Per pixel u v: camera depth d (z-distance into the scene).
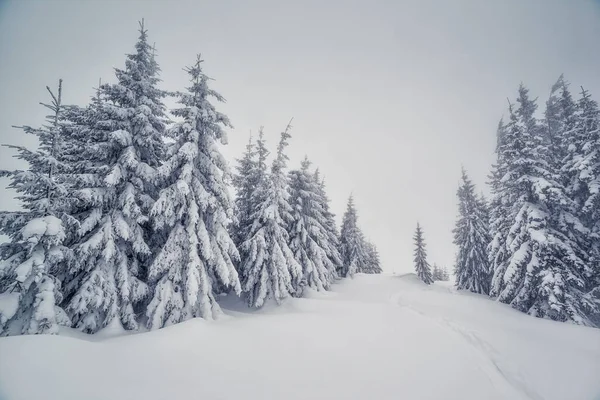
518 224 17.66
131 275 12.53
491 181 28.38
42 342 7.58
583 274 16.41
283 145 20.78
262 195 21.97
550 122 23.84
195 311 12.99
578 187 17.73
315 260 24.45
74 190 11.95
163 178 13.50
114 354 8.18
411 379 7.73
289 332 11.71
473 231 32.72
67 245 12.08
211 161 14.67
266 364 8.50
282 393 6.85
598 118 17.61
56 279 10.09
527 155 18.62
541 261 16.23
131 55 14.19
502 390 7.31
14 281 8.87
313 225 25.58
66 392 6.26
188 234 13.24
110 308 11.39
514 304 17.42
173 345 9.19
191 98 14.47
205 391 6.80
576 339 11.86
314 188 26.66
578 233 17.30
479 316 15.49
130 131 13.47
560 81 23.38
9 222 9.63
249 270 19.39
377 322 13.57
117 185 13.06
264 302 19.20
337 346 10.17
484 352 9.82
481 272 31.70
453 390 7.19
